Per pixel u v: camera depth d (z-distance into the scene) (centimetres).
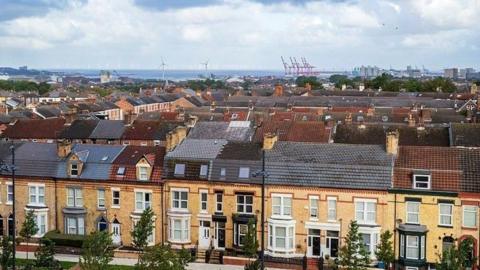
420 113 14162
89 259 5656
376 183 6950
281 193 7262
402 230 6850
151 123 13450
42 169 7988
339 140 10744
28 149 8388
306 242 7225
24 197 8025
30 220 7206
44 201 7994
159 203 7669
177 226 7606
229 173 7444
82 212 7856
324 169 7188
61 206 7950
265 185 7269
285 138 11000
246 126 11250
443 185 6800
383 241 6347
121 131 13275
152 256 5391
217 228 7525
